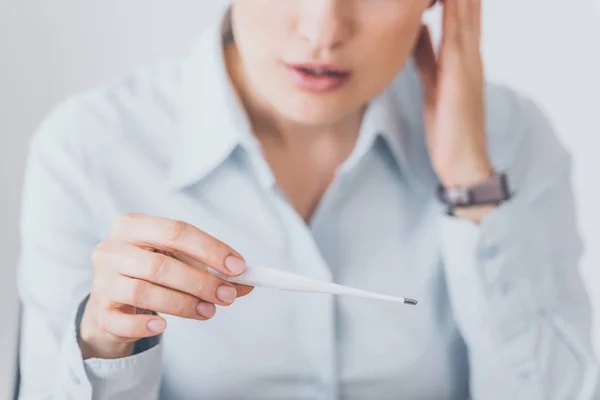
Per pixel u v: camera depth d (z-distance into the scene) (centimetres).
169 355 130
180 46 200
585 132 214
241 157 131
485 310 132
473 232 129
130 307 103
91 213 132
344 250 135
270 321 130
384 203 137
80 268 130
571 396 134
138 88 139
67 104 139
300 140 132
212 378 131
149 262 96
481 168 131
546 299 135
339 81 110
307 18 105
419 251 137
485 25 209
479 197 131
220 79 129
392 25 109
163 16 198
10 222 198
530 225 133
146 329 98
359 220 136
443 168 132
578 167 215
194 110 133
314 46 107
